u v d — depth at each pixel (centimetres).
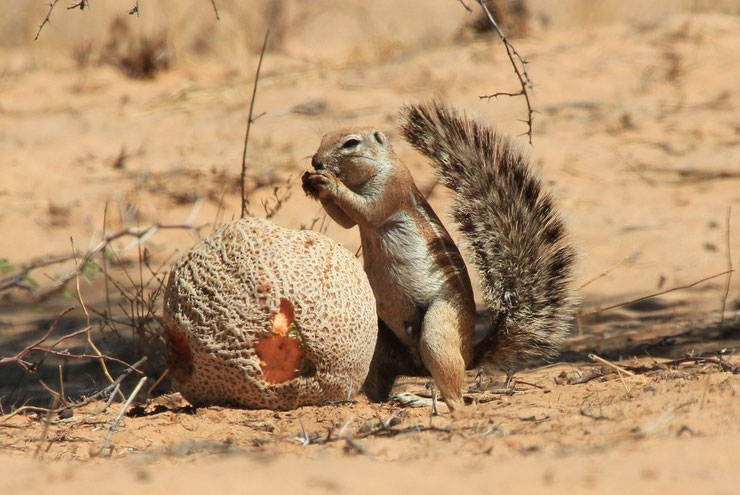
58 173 2267
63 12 3853
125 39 3372
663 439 698
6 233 1933
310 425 879
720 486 550
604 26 3378
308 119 2531
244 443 808
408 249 1047
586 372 1106
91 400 1026
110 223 1977
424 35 3625
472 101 2594
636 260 1681
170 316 927
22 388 1242
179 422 885
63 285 788
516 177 1058
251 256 906
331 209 1069
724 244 1708
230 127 2530
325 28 4100
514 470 611
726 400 811
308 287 906
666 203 1942
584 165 2161
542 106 2538
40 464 699
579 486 562
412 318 1058
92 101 2861
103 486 582
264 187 2088
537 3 3822
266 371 909
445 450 722
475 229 1048
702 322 1352
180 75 3112
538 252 1044
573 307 1152
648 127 2367
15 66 3334
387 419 875
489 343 1062
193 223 1938
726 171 2073
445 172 1055
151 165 2278
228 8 3656
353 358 933
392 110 2509
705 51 2881
